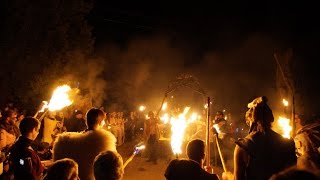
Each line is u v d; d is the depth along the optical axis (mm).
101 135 4121
